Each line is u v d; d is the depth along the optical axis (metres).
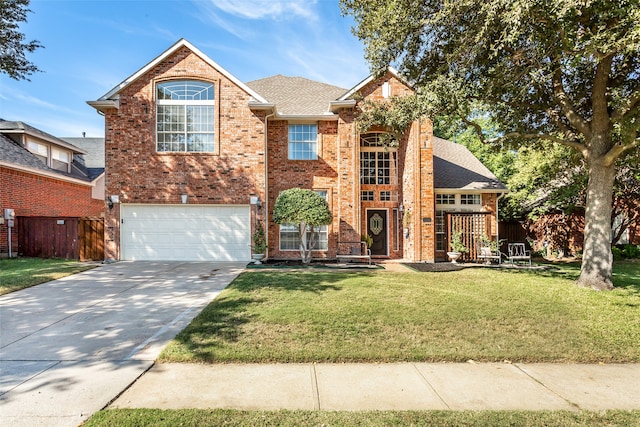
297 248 15.16
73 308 7.07
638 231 18.61
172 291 8.53
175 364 4.59
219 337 5.37
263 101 13.96
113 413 3.33
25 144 16.62
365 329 5.78
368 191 15.76
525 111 10.62
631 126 7.80
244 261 13.76
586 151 9.48
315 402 3.68
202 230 13.87
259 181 13.91
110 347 5.10
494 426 3.23
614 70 9.53
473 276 10.79
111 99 13.56
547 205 18.17
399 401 3.73
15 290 8.49
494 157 24.77
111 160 13.59
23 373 4.27
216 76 13.87
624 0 6.05
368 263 13.77
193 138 13.92
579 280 9.52
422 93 9.54
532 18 6.79
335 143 15.32
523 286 9.20
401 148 15.88
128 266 12.24
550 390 4.04
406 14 9.09
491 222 15.23
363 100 13.62
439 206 16.11
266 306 6.95
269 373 4.37
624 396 3.92
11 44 12.25
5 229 14.00
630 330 5.95
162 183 13.71
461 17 8.55
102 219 13.70
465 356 4.88
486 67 9.45
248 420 3.26
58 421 3.22
